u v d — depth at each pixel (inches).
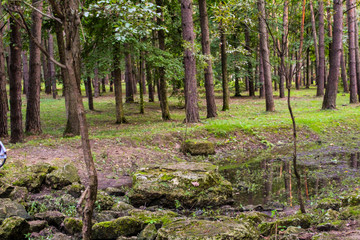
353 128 676.7
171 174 293.6
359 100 1026.7
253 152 526.0
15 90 510.3
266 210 249.4
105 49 646.5
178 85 979.3
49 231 212.1
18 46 518.0
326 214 193.8
